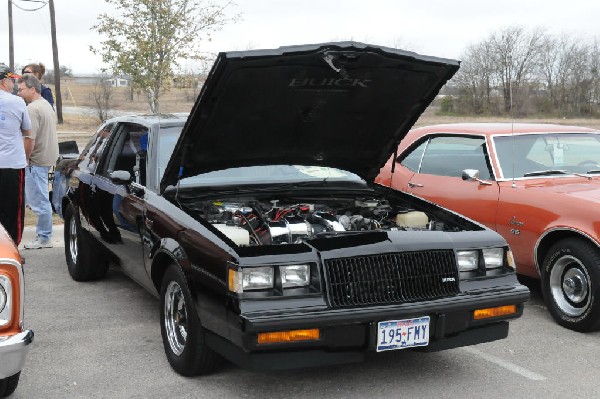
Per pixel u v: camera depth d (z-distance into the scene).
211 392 4.14
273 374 4.42
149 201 4.85
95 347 4.93
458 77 32.56
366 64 4.47
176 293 4.43
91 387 4.21
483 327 4.21
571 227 5.35
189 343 4.16
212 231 4.05
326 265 3.79
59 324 5.45
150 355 4.77
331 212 5.09
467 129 6.72
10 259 3.52
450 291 4.09
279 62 4.20
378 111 5.05
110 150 6.09
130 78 20.72
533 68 34.28
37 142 7.80
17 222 6.27
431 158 7.01
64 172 7.16
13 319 3.53
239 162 5.14
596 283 5.15
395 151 5.59
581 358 4.81
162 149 5.25
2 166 6.04
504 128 6.65
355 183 5.71
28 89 7.77
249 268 3.67
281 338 3.61
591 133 6.81
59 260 7.68
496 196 6.10
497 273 4.30
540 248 5.74
